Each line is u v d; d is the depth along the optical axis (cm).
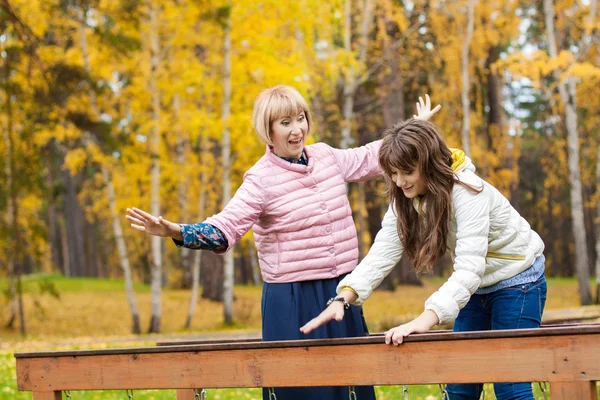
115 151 1590
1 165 1659
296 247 327
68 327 1891
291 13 1638
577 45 2098
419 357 254
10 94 1619
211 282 2420
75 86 1578
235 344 284
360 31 2016
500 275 296
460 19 2017
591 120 2509
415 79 2252
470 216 280
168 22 1739
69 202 3884
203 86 1719
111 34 1558
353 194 2864
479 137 2481
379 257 303
